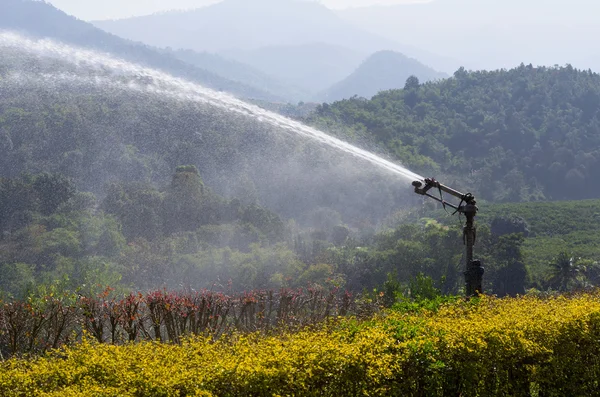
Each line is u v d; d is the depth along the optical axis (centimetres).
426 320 1227
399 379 1001
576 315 1264
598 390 1243
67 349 1072
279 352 952
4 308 1445
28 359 1273
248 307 1731
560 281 12025
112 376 895
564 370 1208
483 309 1387
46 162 12988
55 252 10175
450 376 1050
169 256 10544
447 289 11525
